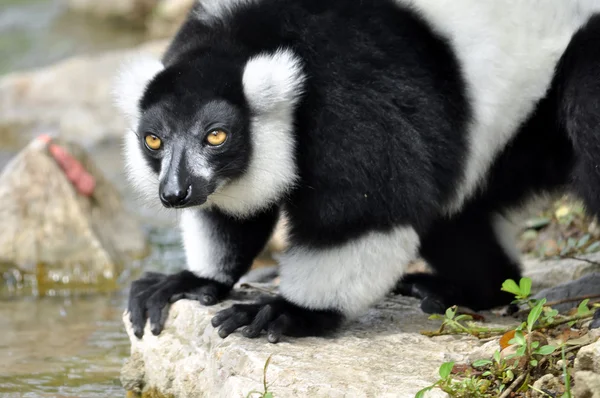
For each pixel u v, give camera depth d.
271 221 12.20
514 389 9.63
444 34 11.29
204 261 12.30
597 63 11.06
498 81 11.54
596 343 9.21
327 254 11.05
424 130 11.02
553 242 15.53
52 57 32.31
